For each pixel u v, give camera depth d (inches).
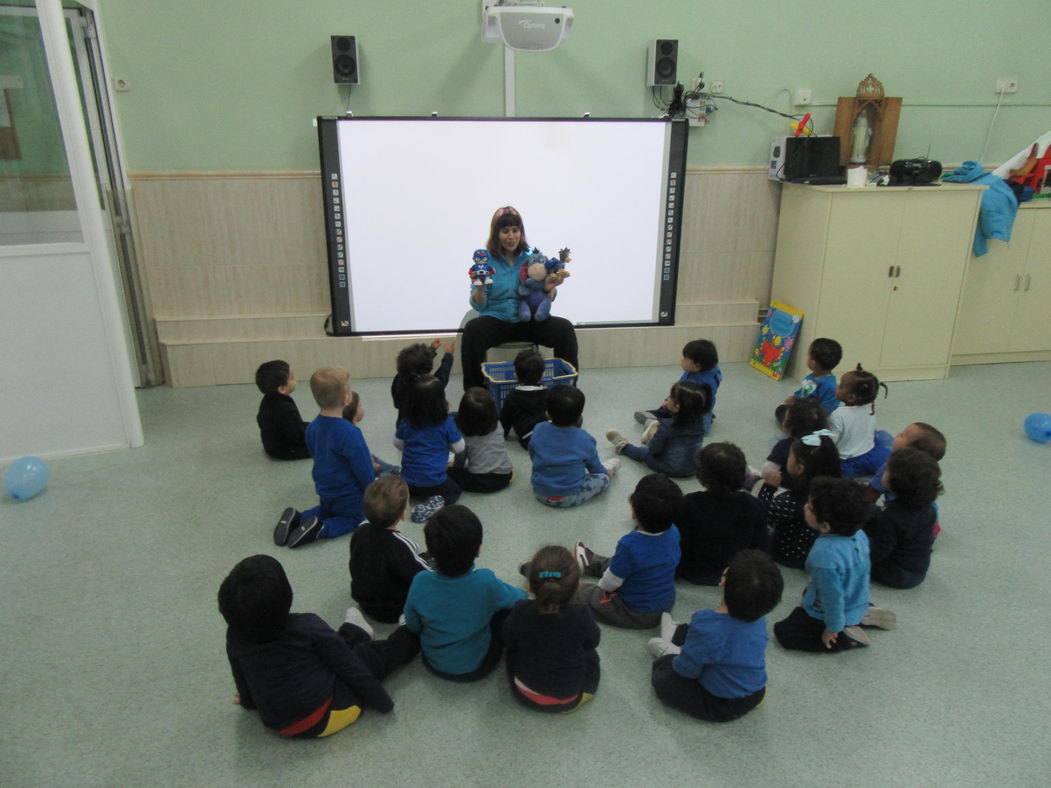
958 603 93.7
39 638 86.4
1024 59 179.2
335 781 67.8
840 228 160.7
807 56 171.5
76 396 131.4
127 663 82.5
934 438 103.7
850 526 78.7
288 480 124.8
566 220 172.1
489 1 156.0
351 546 86.1
